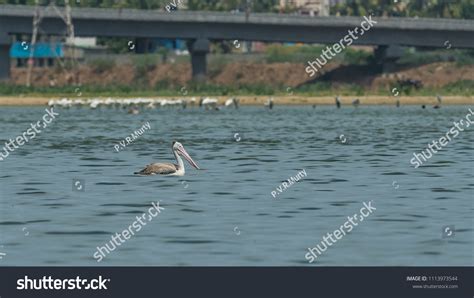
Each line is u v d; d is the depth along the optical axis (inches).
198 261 1320.1
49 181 2159.2
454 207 1744.6
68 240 1451.8
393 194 1924.2
